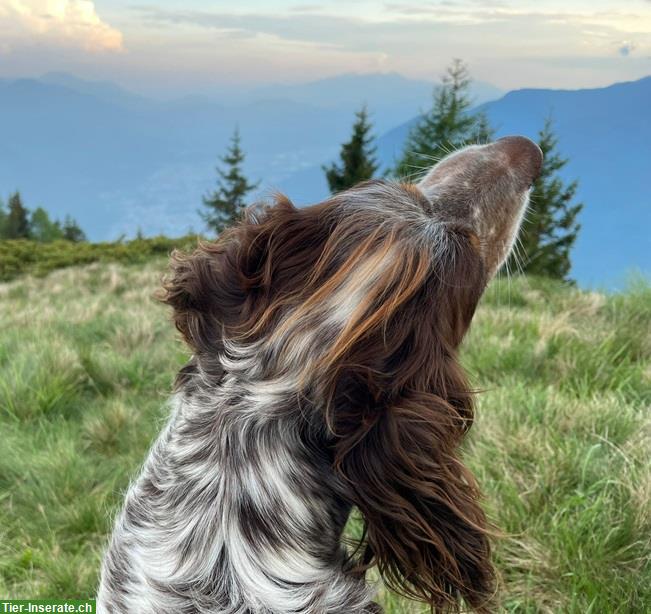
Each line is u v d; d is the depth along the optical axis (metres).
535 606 2.80
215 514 1.42
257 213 1.56
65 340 7.91
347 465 1.28
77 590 3.46
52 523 4.09
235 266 1.50
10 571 3.66
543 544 3.01
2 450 4.79
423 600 1.36
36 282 17.44
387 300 1.28
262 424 1.40
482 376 5.20
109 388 6.24
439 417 1.24
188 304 1.56
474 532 1.30
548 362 5.29
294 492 1.38
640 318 6.78
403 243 1.35
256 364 1.40
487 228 1.80
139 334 7.96
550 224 25.88
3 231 58.97
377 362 1.26
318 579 1.39
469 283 1.37
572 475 3.47
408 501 1.26
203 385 1.50
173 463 1.52
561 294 8.67
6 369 6.27
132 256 21.30
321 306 1.34
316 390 1.32
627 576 2.79
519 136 2.03
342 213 1.45
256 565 1.37
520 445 3.73
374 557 1.42
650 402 4.60
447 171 1.89
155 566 1.45
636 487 3.22
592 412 4.09
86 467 4.67
